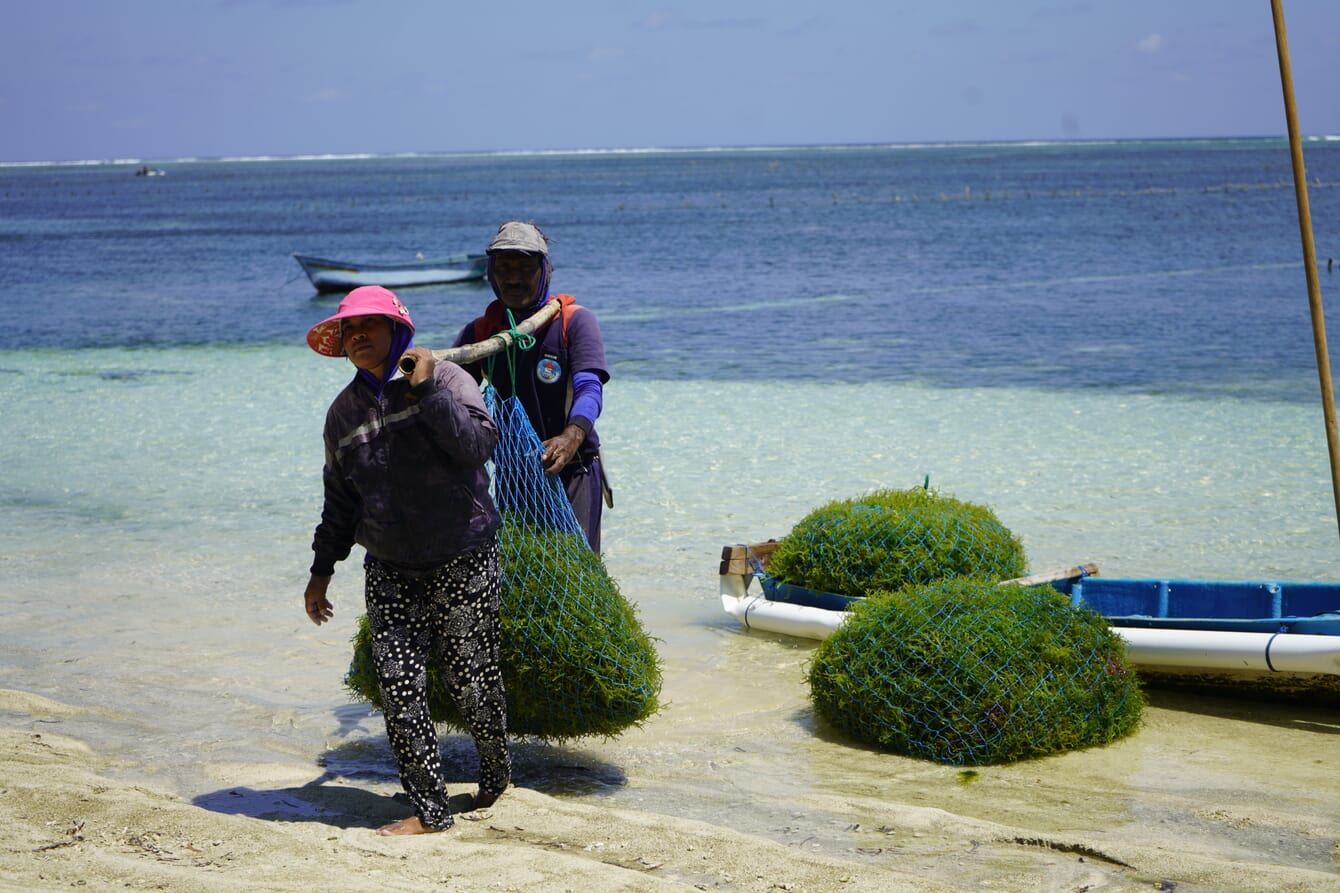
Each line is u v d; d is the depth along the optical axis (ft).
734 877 13.06
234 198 415.85
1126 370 59.62
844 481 37.37
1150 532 30.78
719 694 20.97
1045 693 17.80
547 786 16.83
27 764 16.42
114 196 459.73
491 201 359.46
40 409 53.78
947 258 139.23
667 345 74.08
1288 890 12.83
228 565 29.60
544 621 16.21
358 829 14.61
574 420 16.56
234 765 17.38
